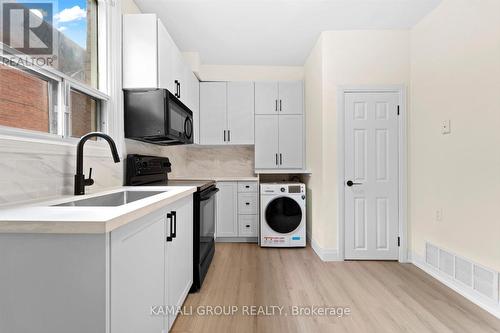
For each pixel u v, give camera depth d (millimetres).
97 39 2031
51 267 837
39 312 843
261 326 1697
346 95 2912
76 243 833
